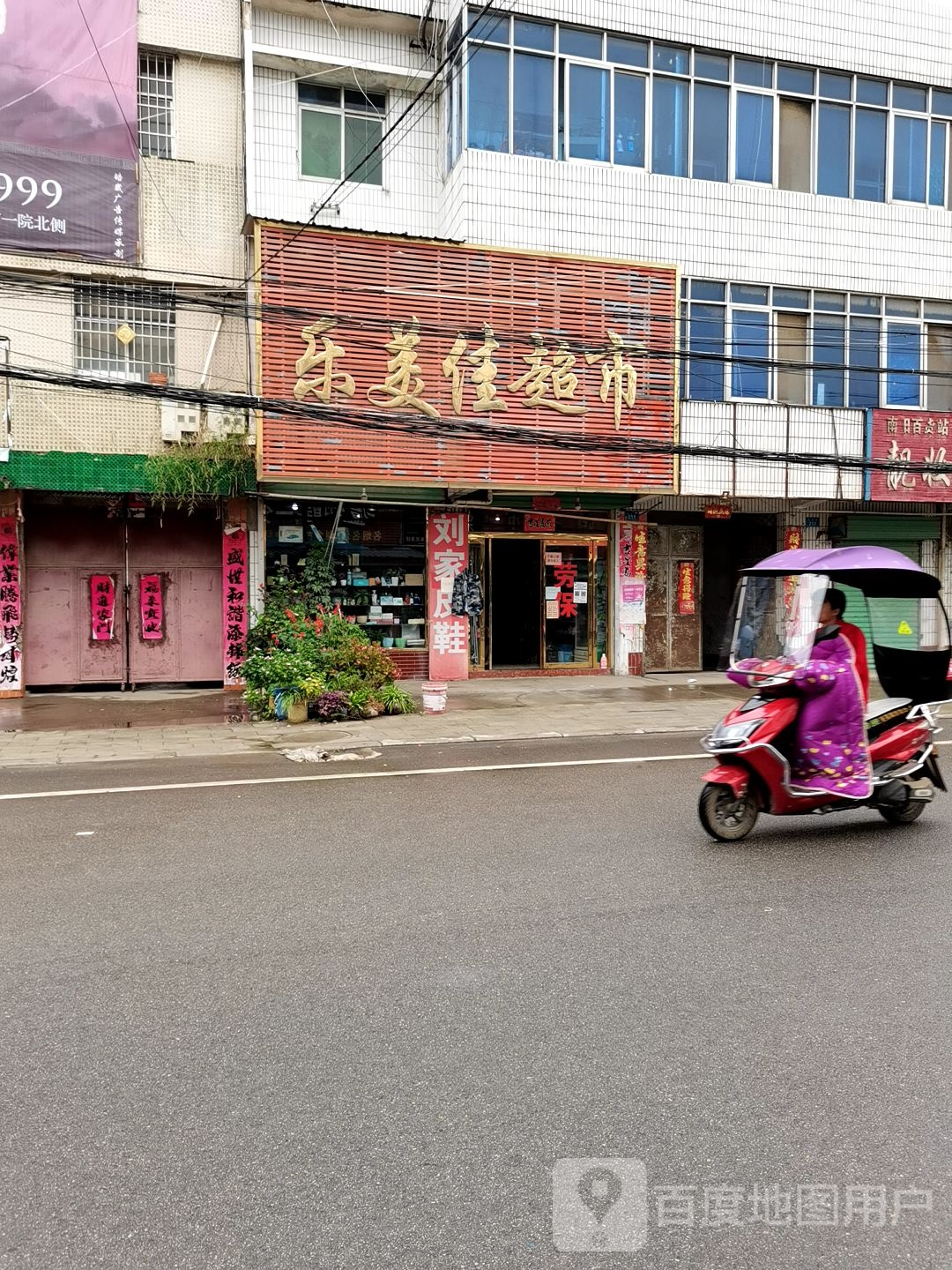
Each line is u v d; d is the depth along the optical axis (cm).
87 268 1245
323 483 1265
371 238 1196
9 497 1277
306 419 1186
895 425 1484
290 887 506
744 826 608
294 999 370
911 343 1557
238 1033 342
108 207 1248
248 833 621
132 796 741
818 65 1483
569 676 1530
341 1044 334
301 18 1347
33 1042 337
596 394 1308
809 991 378
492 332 1251
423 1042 335
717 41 1422
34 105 1209
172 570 1376
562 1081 309
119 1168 264
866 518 1633
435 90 1405
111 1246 233
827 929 447
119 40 1244
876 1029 346
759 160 1462
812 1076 313
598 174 1366
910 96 1544
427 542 1436
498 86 1323
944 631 647
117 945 426
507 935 437
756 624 654
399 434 1224
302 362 1172
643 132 1396
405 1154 271
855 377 1522
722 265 1438
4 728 1082
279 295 1161
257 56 1317
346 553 1412
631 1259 231
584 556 1549
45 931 443
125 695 1325
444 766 866
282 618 1255
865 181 1524
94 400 1221
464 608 1445
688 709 1220
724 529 1673
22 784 791
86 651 1353
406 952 416
